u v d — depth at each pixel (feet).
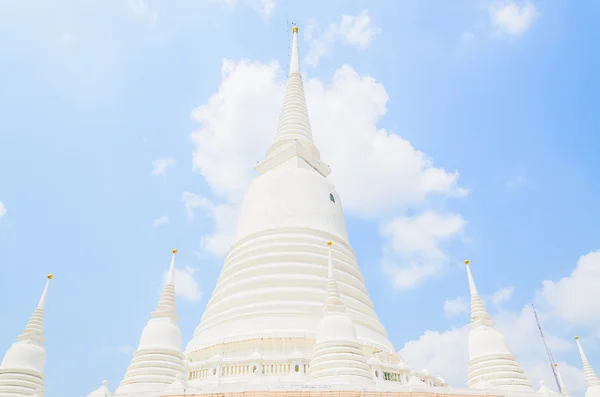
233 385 105.09
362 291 160.86
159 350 123.34
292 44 226.17
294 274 146.72
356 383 107.14
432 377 147.54
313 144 195.31
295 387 98.58
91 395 105.70
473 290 163.32
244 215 172.86
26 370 122.93
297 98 204.54
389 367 129.59
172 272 140.67
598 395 163.12
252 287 147.64
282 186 169.37
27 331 129.39
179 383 107.24
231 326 139.44
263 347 130.00
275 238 157.28
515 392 122.01
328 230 164.25
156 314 131.44
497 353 146.30
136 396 104.94
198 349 139.03
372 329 149.28
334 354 112.16
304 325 134.51
